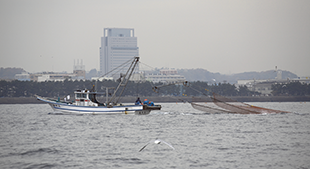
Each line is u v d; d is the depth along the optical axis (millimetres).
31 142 132000
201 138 139625
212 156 106688
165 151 113438
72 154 110188
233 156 107125
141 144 126188
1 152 113812
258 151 114125
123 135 147875
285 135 148375
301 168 95562
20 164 99250
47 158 105750
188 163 99000
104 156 107062
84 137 143250
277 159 104000
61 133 155125
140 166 96000
